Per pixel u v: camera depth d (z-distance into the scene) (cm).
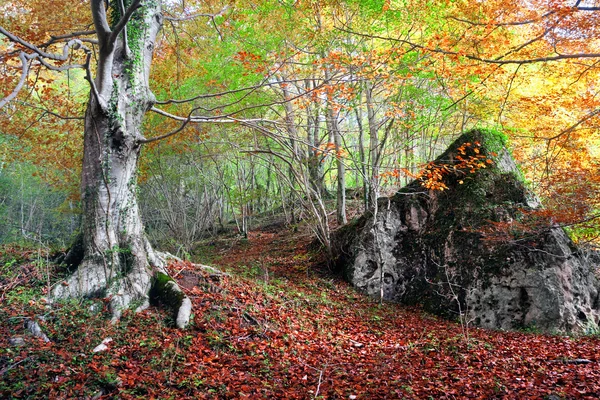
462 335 834
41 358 550
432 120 1358
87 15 1062
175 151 1574
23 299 671
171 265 885
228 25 1189
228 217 2900
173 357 589
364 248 1259
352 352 734
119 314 695
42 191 2066
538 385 564
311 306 993
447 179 1242
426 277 1162
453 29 1081
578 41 793
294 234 1931
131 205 795
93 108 748
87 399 486
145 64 823
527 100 1012
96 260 736
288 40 1225
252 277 1237
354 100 1123
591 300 1029
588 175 891
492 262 1041
